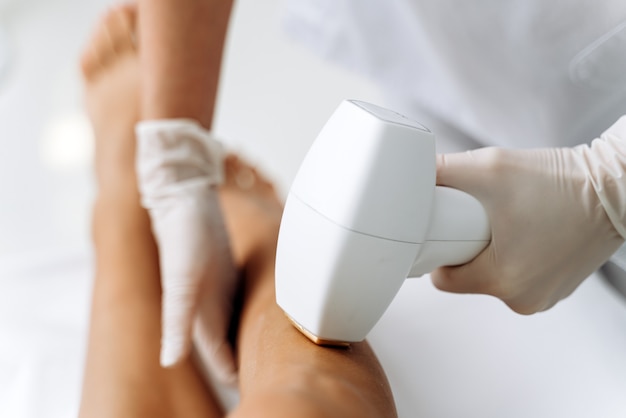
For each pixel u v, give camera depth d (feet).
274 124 4.41
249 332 2.25
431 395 2.74
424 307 3.05
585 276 1.98
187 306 2.56
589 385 2.61
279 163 4.25
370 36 3.23
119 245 3.08
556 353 2.75
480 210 1.76
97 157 3.64
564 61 2.37
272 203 3.47
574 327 2.79
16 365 3.44
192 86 2.61
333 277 1.51
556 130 2.59
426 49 2.88
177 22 2.49
